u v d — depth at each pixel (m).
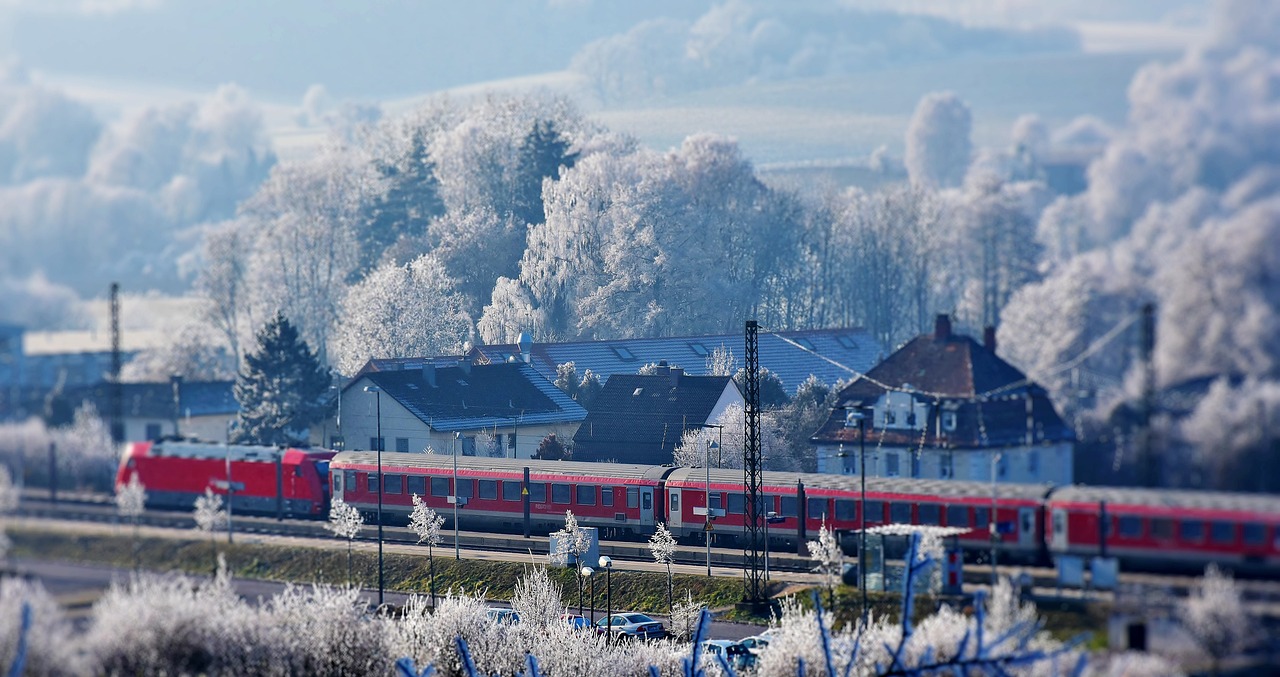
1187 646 50.75
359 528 78.31
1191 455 60.69
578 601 72.38
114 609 54.41
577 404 93.88
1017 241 78.69
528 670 50.22
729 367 94.19
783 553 75.38
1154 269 64.88
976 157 86.81
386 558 78.44
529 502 82.56
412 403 92.50
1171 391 61.91
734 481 76.81
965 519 67.81
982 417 74.19
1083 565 59.34
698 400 90.31
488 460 84.69
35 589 58.44
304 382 95.62
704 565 74.88
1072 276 70.38
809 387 87.62
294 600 59.94
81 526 74.44
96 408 85.62
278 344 95.25
